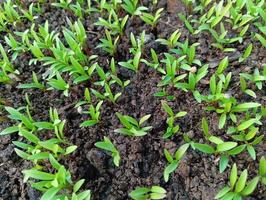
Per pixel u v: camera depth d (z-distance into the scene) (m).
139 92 0.18
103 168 0.16
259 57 0.18
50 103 0.18
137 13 0.19
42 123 0.16
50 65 0.19
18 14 0.21
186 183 0.15
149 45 0.19
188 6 0.20
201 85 0.17
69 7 0.21
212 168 0.15
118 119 0.17
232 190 0.14
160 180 0.15
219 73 0.17
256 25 0.18
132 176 0.15
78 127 0.17
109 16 0.19
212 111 0.16
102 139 0.17
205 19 0.19
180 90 0.17
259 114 0.16
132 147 0.16
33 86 0.18
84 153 0.16
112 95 0.17
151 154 0.16
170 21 0.20
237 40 0.18
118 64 0.19
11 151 0.17
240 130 0.15
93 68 0.17
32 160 0.16
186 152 0.16
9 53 0.20
